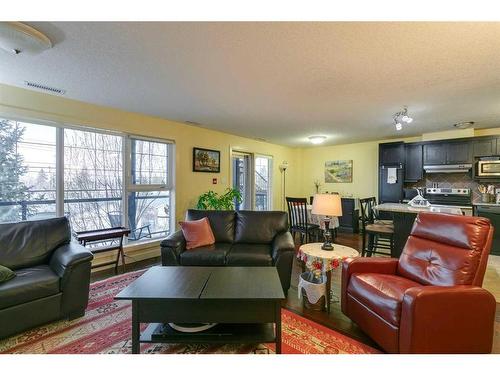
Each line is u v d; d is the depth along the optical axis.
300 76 2.36
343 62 2.07
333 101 3.08
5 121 2.72
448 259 1.87
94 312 2.26
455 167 4.69
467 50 1.86
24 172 2.85
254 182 6.02
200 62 2.09
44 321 1.97
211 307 1.62
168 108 3.44
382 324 1.71
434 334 1.52
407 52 1.90
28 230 2.40
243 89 2.70
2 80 2.49
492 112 3.54
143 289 1.66
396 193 5.29
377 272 2.20
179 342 1.61
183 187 4.42
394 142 5.32
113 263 3.26
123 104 3.27
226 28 1.62
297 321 2.16
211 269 2.10
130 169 3.77
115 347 1.77
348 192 6.46
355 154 6.35
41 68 2.21
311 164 7.16
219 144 5.06
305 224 4.35
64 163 3.12
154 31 1.65
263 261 2.70
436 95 2.85
